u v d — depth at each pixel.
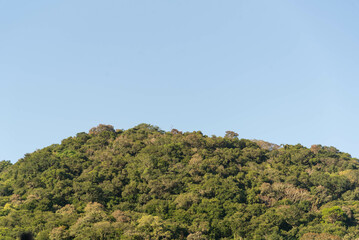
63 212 122.81
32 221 113.88
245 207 133.50
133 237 105.12
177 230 116.25
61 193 134.88
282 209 130.88
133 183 144.38
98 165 159.38
